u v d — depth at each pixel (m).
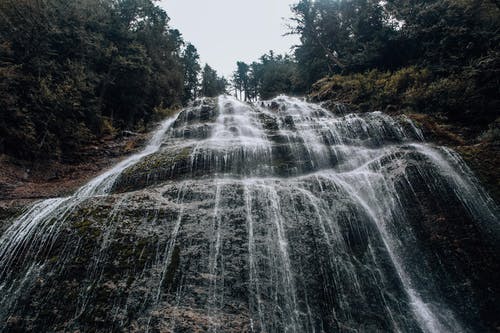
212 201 6.02
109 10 19.28
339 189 6.84
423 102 11.56
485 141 8.17
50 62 12.16
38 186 8.98
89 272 4.87
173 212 5.73
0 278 5.02
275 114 14.12
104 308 4.50
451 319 5.46
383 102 13.03
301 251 5.51
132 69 17.38
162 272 4.88
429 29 14.37
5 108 9.59
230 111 13.97
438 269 6.00
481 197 6.94
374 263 5.82
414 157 7.41
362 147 9.41
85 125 12.99
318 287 5.18
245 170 8.25
